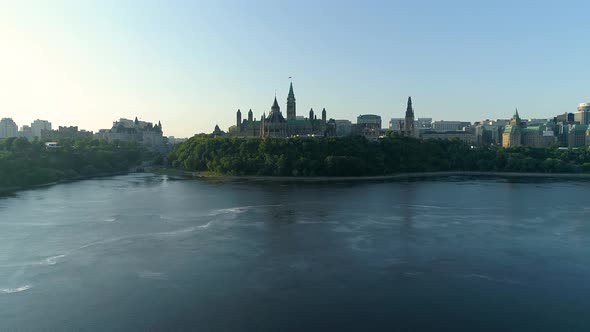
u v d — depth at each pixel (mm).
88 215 151750
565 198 192625
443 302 81250
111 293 84500
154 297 82938
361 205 173750
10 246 112875
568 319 75000
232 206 171125
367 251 110375
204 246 114188
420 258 105062
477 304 80562
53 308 78438
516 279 92062
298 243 117250
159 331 71062
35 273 94250
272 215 153125
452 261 102938
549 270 97188
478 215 153625
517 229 132875
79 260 102500
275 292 85438
